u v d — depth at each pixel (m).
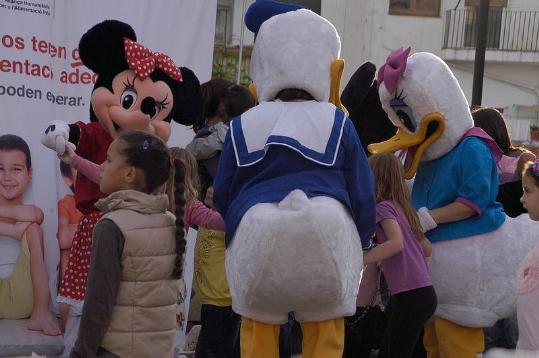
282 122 7.47
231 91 10.56
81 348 6.89
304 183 7.29
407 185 10.12
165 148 7.46
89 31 9.36
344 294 7.25
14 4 9.93
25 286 9.97
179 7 10.91
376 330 10.52
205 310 9.41
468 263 9.69
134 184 7.33
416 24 36.31
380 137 11.86
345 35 35.50
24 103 10.01
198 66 11.11
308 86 7.70
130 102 9.38
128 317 7.06
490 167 9.78
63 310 9.83
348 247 7.22
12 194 9.94
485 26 22.30
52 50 10.18
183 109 9.92
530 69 38.31
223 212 7.81
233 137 7.62
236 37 33.28
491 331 11.37
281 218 6.86
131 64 9.29
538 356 8.12
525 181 8.80
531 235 9.91
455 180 9.76
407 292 9.26
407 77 9.73
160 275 7.18
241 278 7.18
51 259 10.15
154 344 7.16
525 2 37.81
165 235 7.26
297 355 11.16
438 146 9.85
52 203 10.14
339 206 7.21
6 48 9.90
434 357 10.36
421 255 9.41
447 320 9.91
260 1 8.12
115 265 6.96
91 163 9.08
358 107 11.77
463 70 37.69
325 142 7.45
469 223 9.77
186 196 8.46
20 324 9.95
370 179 7.62
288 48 7.72
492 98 38.50
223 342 9.41
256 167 7.45
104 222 7.04
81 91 10.34
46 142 9.07
